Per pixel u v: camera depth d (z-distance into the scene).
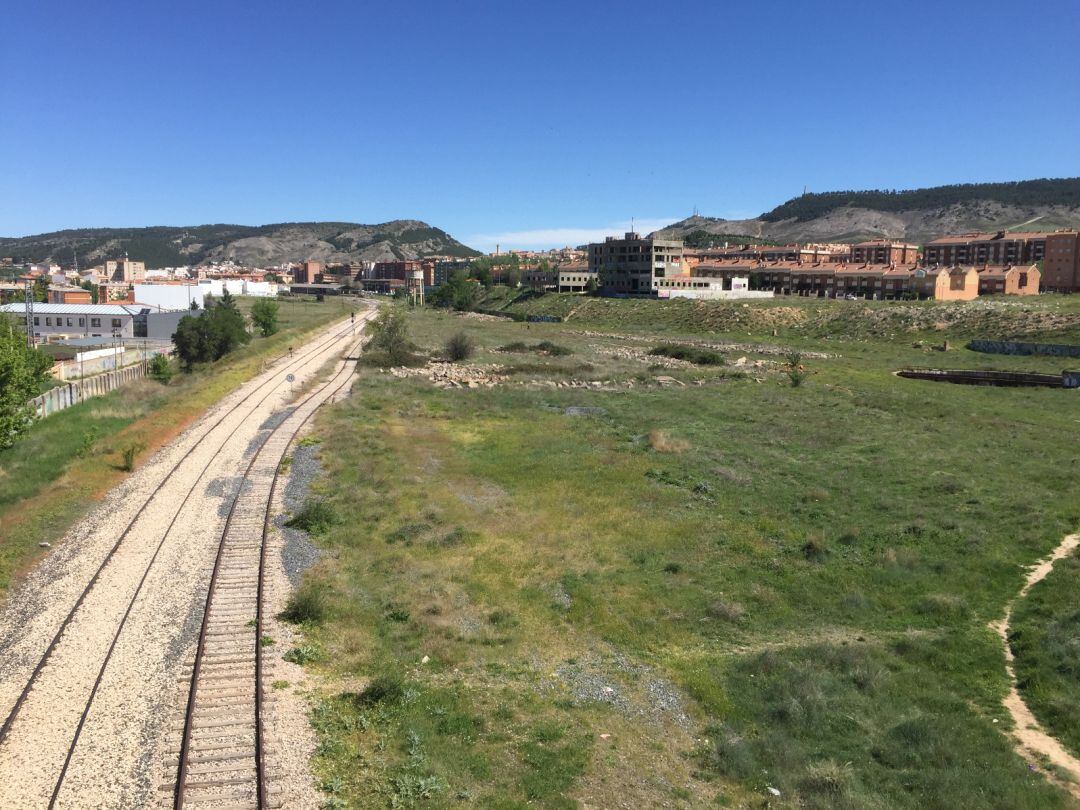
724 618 24.55
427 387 68.69
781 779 16.52
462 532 31.17
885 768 16.95
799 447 47.16
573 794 15.66
